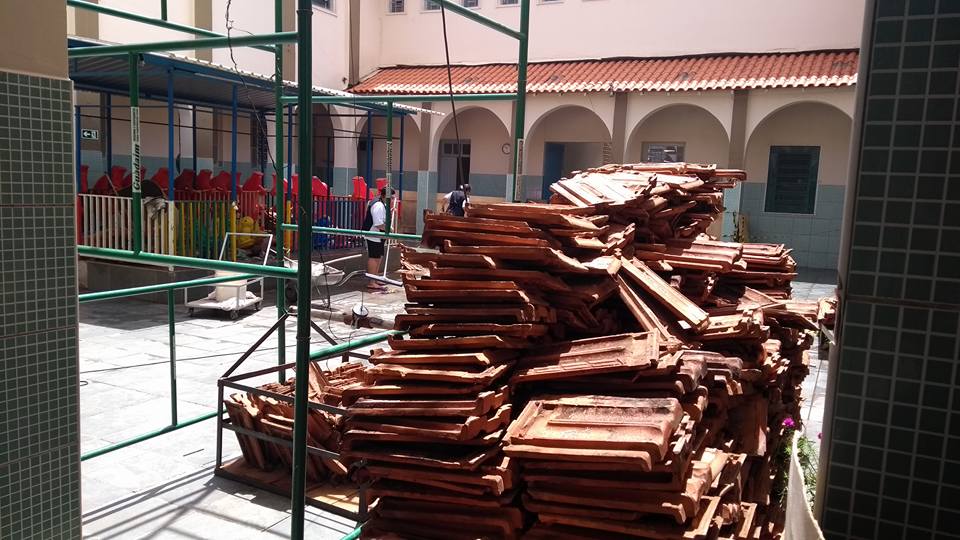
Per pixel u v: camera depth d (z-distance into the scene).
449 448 2.87
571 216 3.67
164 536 4.23
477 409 2.79
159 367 7.83
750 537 3.31
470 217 3.53
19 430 2.67
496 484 2.66
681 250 4.62
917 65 1.48
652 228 4.74
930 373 1.51
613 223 4.34
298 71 2.87
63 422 2.83
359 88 19.20
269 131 15.98
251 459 5.14
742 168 15.91
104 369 7.68
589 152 20.06
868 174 1.53
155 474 5.07
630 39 18.44
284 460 5.02
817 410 6.78
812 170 17.06
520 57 5.28
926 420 1.52
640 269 4.03
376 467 2.92
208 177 13.35
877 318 1.54
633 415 2.71
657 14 18.11
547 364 3.15
